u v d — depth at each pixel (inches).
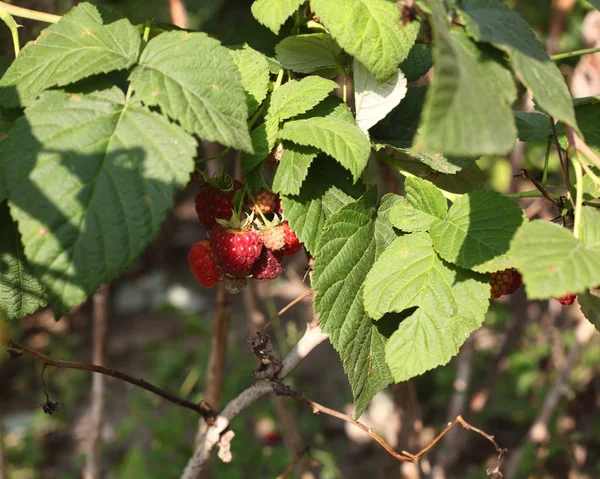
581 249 20.4
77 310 79.1
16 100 21.5
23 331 75.2
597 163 21.3
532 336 58.4
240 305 80.6
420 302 22.0
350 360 22.5
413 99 24.3
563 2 36.2
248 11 42.1
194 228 95.9
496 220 22.2
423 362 21.9
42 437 63.6
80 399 69.5
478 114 19.5
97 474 34.8
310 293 24.7
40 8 29.3
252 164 22.3
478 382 55.4
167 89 21.3
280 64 23.5
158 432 52.5
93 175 20.8
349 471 55.4
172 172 20.9
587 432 51.9
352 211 22.5
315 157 22.7
